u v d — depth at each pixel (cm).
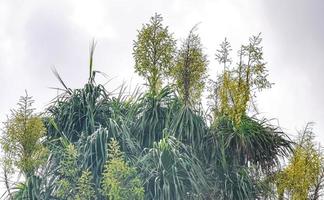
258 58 1702
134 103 1703
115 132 1606
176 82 1717
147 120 1661
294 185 1753
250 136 1683
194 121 1638
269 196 1678
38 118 1537
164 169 1502
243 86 1691
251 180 1664
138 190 1430
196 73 1714
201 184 1544
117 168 1422
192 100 1716
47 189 1562
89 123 1664
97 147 1570
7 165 1518
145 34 1716
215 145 1645
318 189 1792
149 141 1650
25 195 1546
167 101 1692
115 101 1728
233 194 1609
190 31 1731
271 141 1714
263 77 1698
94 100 1705
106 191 1451
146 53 1714
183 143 1631
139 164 1549
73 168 1513
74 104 1702
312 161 1783
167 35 1720
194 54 1719
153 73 1709
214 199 1590
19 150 1521
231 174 1636
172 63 1723
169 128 1644
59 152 1599
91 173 1548
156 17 1727
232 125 1680
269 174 1727
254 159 1702
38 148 1534
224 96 1695
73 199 1512
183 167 1511
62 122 1698
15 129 1514
